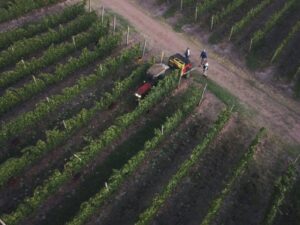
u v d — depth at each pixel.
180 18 40.66
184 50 37.44
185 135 30.47
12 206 25.81
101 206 26.11
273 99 33.88
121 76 34.31
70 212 25.86
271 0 42.12
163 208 26.42
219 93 33.81
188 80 34.62
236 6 40.97
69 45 34.75
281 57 37.09
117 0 42.34
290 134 31.48
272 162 29.52
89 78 31.92
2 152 28.53
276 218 26.53
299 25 38.78
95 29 36.03
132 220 25.78
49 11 40.25
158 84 30.95
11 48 33.53
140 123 30.92
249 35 39.00
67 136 28.97
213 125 29.58
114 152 29.02
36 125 30.22
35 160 27.61
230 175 27.31
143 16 40.66
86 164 28.00
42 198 25.34
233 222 26.09
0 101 29.58
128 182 27.48
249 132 31.27
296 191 27.98
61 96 30.53
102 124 30.77
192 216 26.20
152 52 36.81
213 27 39.69
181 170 26.30
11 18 38.41
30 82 32.41
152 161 28.67
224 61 36.78
